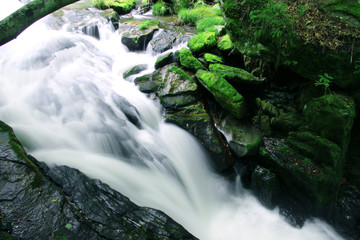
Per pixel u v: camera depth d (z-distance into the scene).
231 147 5.33
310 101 4.62
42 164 3.62
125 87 6.53
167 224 3.29
